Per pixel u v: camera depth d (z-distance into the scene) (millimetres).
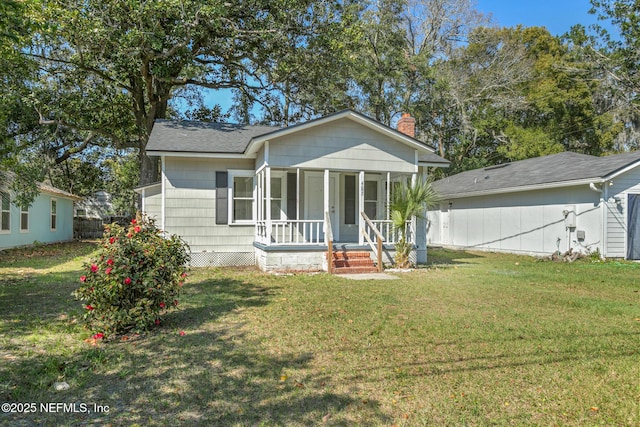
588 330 5234
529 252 15789
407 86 27234
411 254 11820
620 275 10062
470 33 30500
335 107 23594
